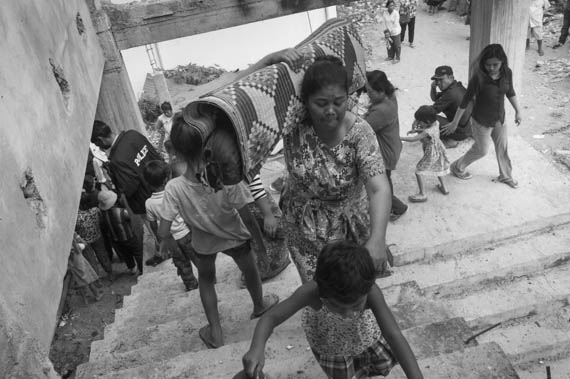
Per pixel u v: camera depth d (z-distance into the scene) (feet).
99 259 27.02
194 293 19.61
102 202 25.46
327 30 11.69
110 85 28.81
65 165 15.74
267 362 13.02
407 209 22.86
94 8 26.55
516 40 25.03
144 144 24.91
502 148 22.76
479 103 21.74
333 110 9.55
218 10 27.27
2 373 8.86
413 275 20.07
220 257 22.06
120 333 18.24
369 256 8.00
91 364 15.40
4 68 13.03
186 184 12.84
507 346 18.30
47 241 12.71
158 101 48.52
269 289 17.52
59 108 16.74
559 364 18.20
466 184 23.90
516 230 21.02
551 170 24.07
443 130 25.52
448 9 59.31
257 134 9.89
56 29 19.13
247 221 13.33
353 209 11.52
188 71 54.08
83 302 26.32
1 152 11.38
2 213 10.66
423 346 12.53
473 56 26.43
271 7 27.32
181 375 13.03
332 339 9.48
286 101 10.30
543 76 41.37
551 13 51.39
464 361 10.95
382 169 10.39
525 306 18.93
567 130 33.99
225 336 15.57
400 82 45.57
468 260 20.49
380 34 56.13
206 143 9.80
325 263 7.86
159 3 27.17
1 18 13.82
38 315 11.03
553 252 20.17
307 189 11.20
